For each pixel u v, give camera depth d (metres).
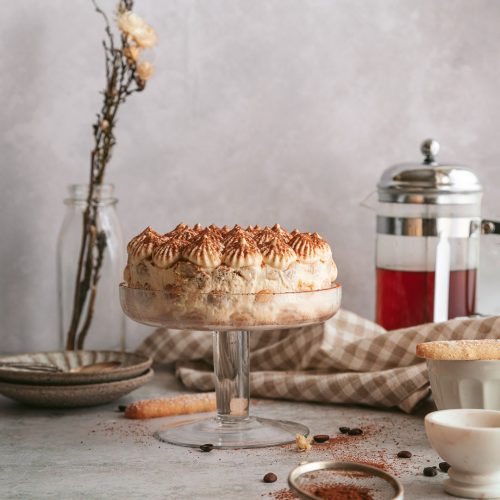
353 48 2.29
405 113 2.31
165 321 1.47
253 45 2.29
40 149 2.30
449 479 1.29
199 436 1.56
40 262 2.33
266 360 2.00
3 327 2.34
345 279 2.34
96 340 2.09
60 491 1.29
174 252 1.47
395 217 2.05
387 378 1.72
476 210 2.04
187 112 2.30
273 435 1.56
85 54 2.28
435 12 2.29
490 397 1.46
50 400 1.73
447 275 2.02
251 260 1.44
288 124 2.31
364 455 1.46
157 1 2.28
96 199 2.07
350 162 2.32
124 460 1.44
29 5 2.26
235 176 2.32
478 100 2.30
